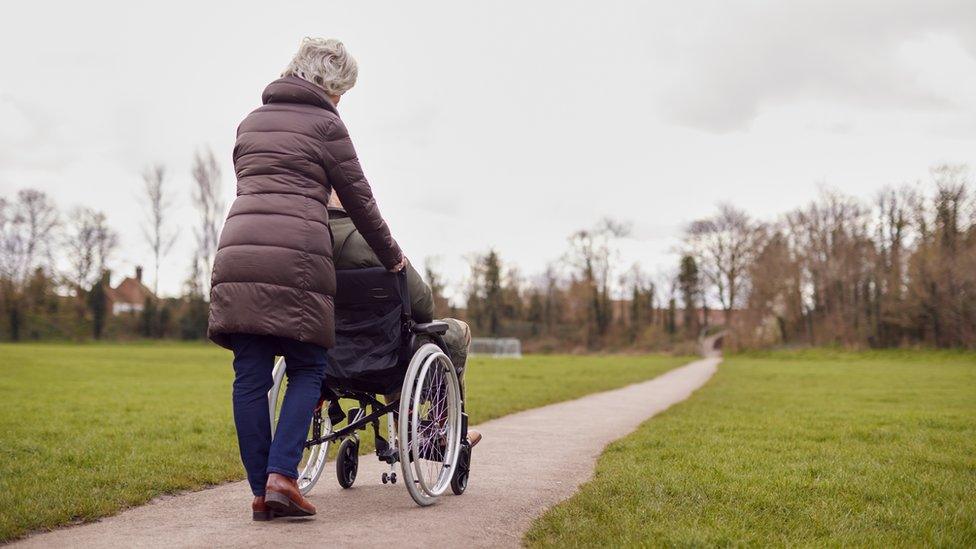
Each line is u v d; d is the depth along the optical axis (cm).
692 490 481
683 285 8631
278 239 366
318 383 393
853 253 6919
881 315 6794
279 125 384
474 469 593
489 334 8700
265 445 379
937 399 1619
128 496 446
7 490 457
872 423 1023
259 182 377
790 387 2123
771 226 7481
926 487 529
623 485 493
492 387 1820
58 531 367
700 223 7719
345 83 405
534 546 342
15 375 2103
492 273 8738
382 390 447
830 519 418
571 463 636
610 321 8525
